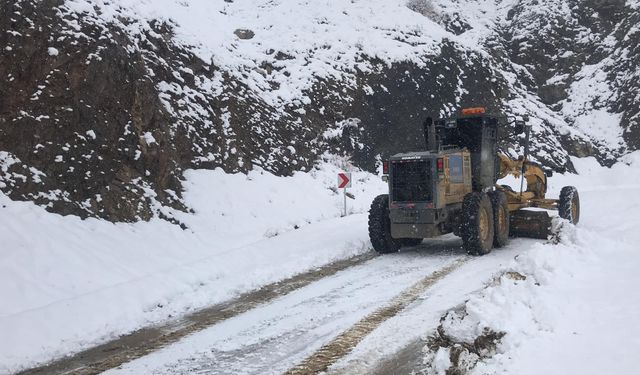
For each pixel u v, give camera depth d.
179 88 14.70
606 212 13.49
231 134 15.81
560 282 6.01
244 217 13.48
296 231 13.20
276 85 19.97
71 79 11.11
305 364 5.25
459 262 9.31
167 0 19.05
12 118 10.20
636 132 28.25
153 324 6.86
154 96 13.12
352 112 20.98
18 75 10.46
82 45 11.47
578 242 7.71
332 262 9.98
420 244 11.48
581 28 33.66
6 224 9.05
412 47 24.44
